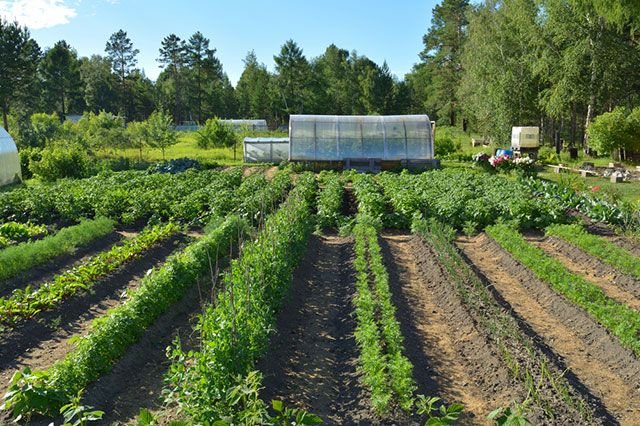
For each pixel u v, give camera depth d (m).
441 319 9.97
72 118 90.00
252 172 33.44
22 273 12.77
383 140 33.97
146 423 5.22
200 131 53.25
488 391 7.32
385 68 83.94
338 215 18.27
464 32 73.62
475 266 13.33
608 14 28.12
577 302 10.17
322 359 8.44
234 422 5.74
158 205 19.47
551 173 31.27
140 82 101.44
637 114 33.84
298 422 5.18
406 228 17.75
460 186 21.30
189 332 9.49
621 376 7.80
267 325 8.04
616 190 23.75
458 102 68.81
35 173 31.77
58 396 6.75
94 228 16.50
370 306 9.30
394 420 6.43
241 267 9.17
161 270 10.67
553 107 40.19
